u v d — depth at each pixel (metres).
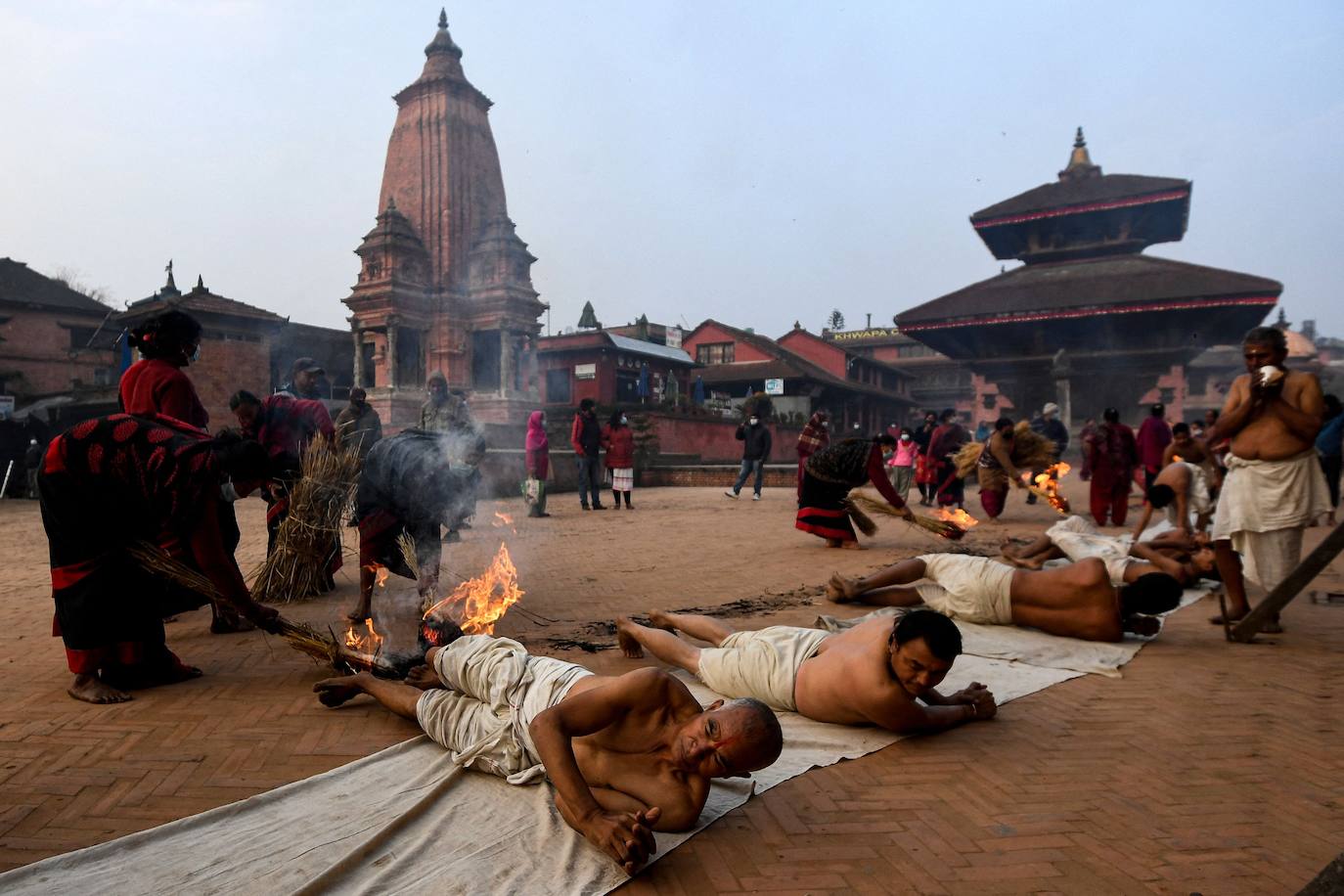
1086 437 11.92
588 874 2.41
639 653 4.66
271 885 2.32
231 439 4.14
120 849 2.50
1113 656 4.85
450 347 28.14
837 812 2.89
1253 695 4.20
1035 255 41.28
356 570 7.80
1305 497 5.23
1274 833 2.73
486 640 3.42
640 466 24.52
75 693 3.96
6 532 12.49
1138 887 2.40
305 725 3.65
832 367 53.22
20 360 36.31
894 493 8.84
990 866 2.52
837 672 3.63
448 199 28.44
